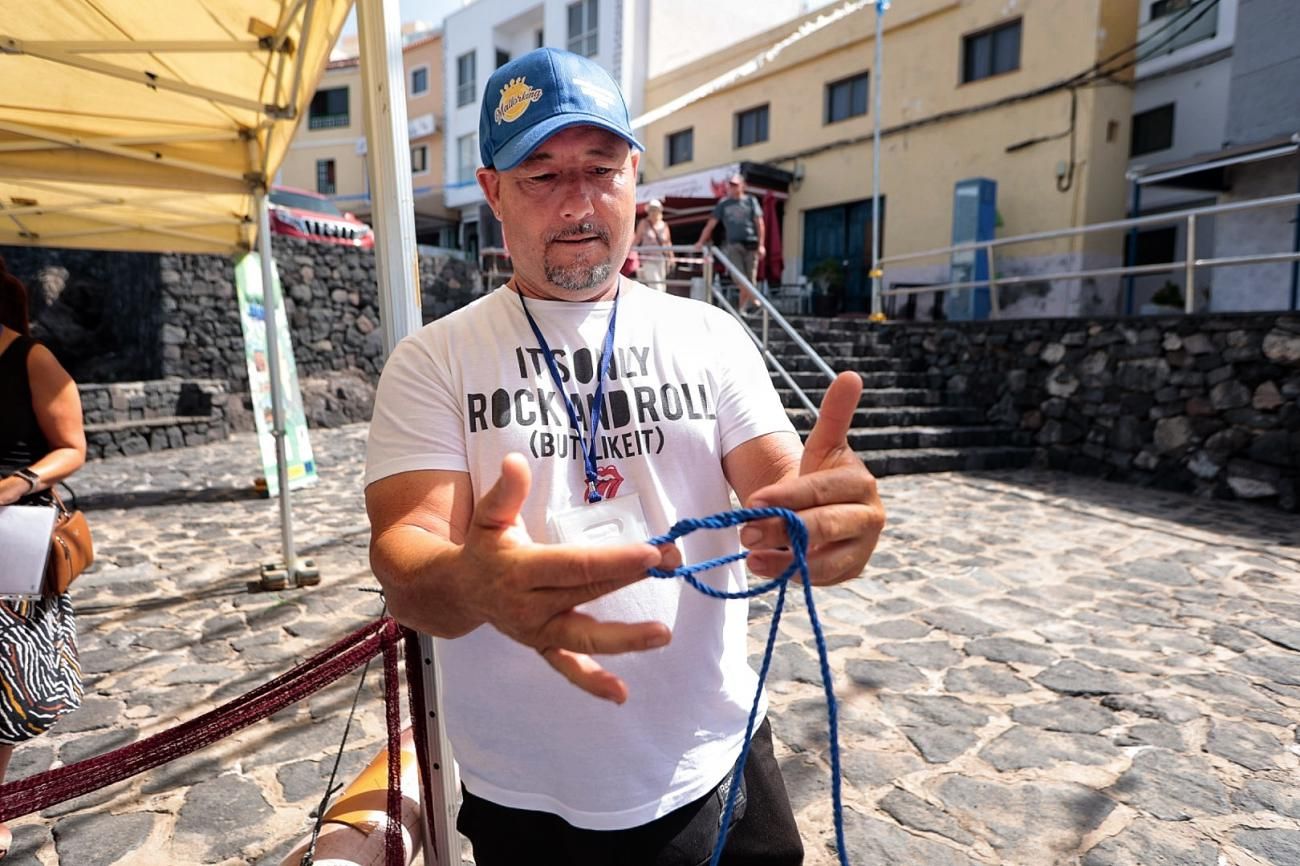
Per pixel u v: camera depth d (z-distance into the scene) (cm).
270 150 365
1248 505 607
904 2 1258
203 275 1188
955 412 825
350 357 1340
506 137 105
